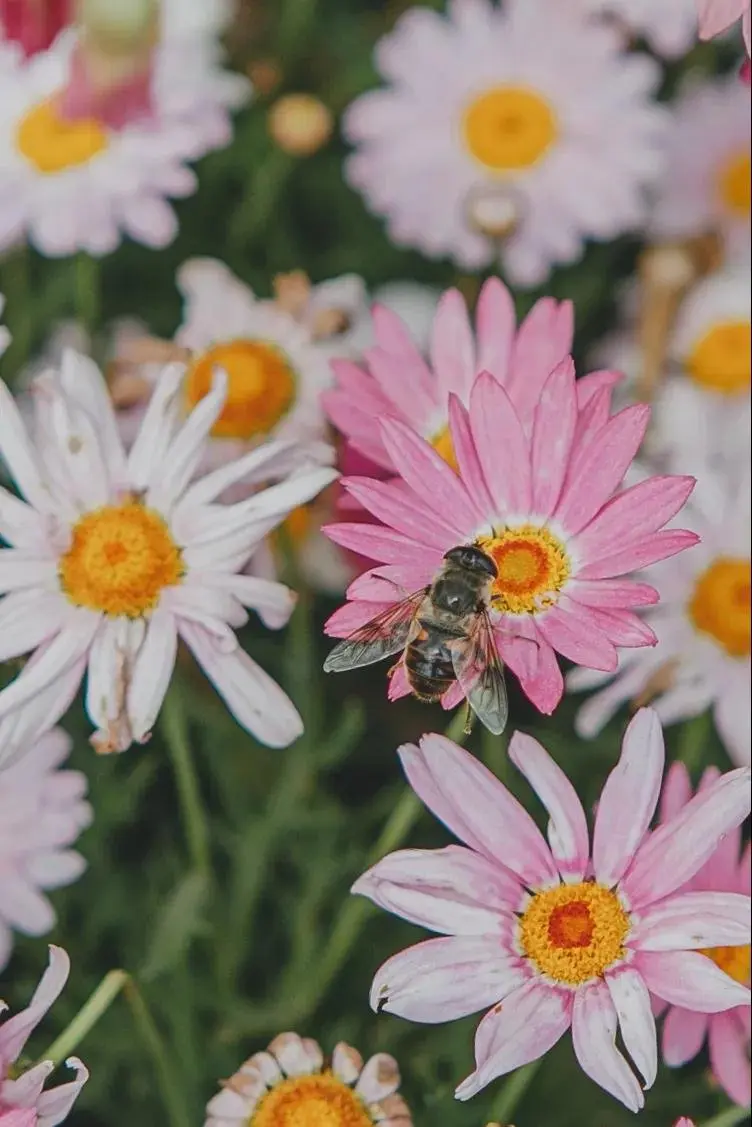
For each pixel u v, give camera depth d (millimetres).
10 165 368
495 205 382
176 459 289
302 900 331
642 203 410
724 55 441
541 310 299
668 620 323
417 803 298
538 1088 329
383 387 304
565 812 269
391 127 401
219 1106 285
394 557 274
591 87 398
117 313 408
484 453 275
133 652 284
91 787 349
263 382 345
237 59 428
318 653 368
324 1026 330
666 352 387
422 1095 320
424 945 265
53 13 349
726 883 283
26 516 286
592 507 273
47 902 323
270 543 336
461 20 402
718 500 325
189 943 322
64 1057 283
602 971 266
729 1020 286
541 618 272
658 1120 329
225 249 415
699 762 334
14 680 295
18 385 374
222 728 344
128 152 368
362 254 417
